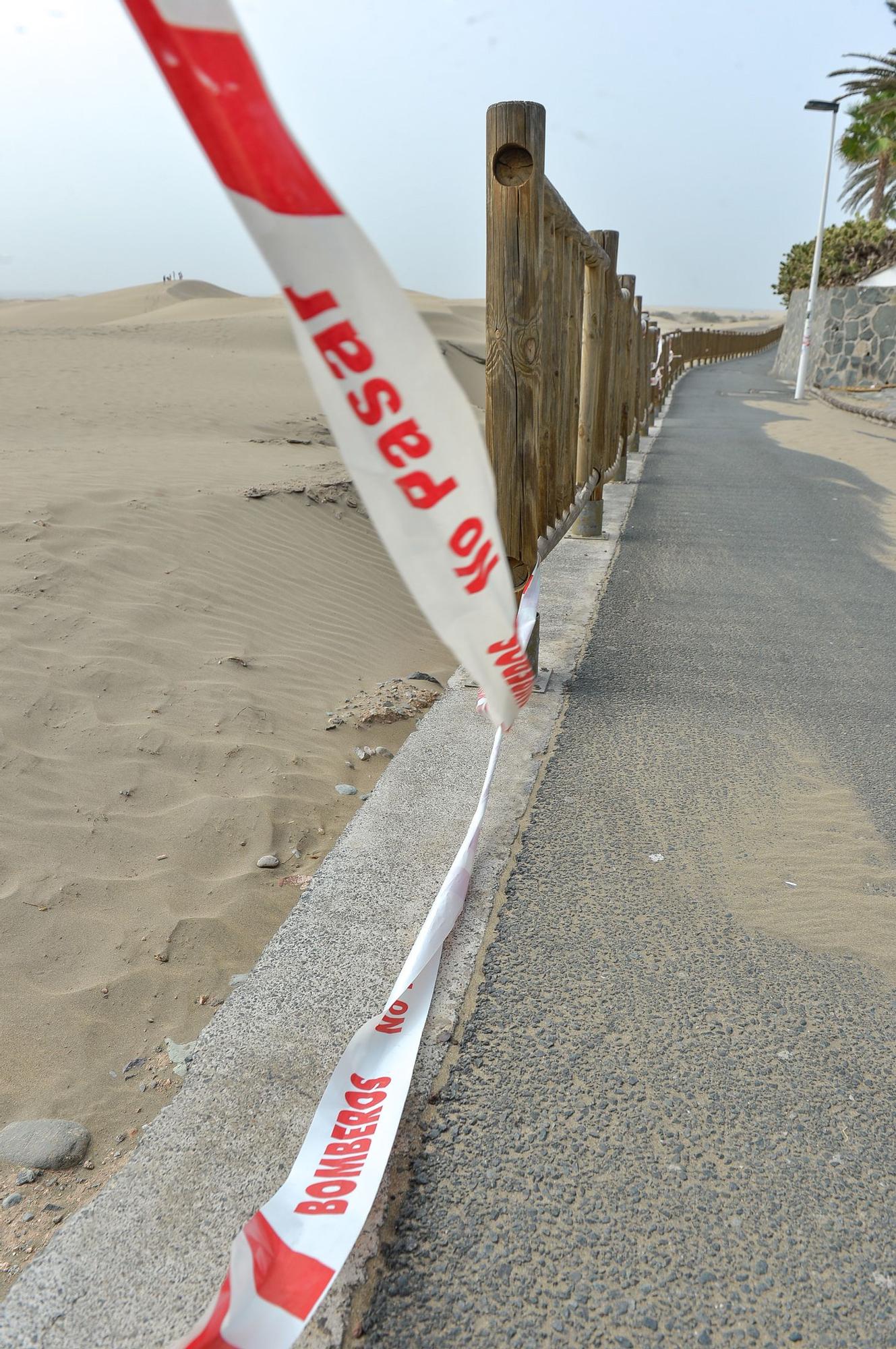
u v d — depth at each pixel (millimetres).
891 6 28750
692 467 11383
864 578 6207
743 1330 1394
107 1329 1345
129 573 5223
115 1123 2256
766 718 3816
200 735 3941
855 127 31734
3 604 4488
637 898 2504
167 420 11492
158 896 3021
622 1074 1887
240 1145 1667
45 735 3658
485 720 3662
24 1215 1985
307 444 10570
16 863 3002
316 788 3803
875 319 23719
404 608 6352
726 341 49656
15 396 12969
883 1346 1376
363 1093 1741
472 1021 2021
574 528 7355
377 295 1226
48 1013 2531
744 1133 1753
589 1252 1507
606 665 4414
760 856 2748
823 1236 1550
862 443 13766
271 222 1107
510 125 3043
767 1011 2088
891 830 2922
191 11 920
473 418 1435
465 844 2422
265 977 2119
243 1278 1274
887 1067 1936
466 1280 1453
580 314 4840
